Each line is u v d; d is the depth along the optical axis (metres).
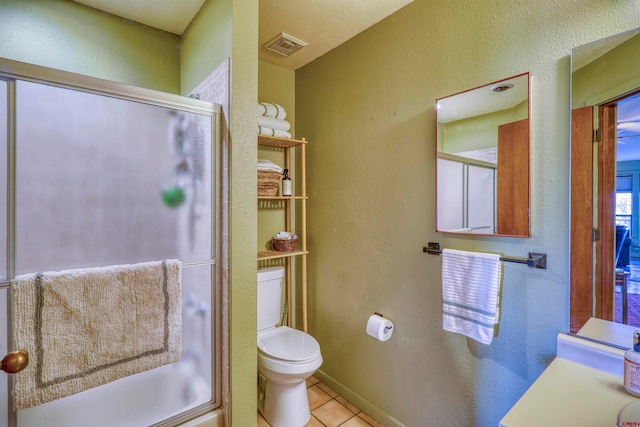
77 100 1.02
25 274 0.93
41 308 0.93
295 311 2.53
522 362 1.27
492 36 1.34
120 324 1.08
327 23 1.83
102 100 1.07
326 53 2.19
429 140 1.59
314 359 1.76
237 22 1.31
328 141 2.20
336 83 2.12
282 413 1.83
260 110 2.10
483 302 1.32
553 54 1.17
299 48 2.12
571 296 1.15
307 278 2.43
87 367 1.01
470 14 1.41
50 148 0.98
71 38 1.52
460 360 1.48
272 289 2.19
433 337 1.59
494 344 1.36
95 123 1.06
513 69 1.28
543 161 1.21
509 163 1.29
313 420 1.90
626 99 1.02
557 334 1.18
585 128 1.10
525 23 1.24
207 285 1.33
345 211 2.08
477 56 1.39
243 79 1.33
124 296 1.08
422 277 1.64
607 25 1.05
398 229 1.75
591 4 1.08
